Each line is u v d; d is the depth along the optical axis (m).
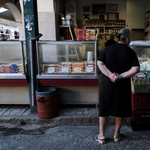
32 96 2.77
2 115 2.83
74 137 2.25
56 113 2.72
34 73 2.76
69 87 2.97
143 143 2.08
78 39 2.78
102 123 2.06
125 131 2.40
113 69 1.93
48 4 4.11
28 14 2.61
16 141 2.19
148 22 7.95
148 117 2.37
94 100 3.00
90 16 8.93
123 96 1.92
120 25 8.56
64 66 2.86
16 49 3.02
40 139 2.23
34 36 2.67
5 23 7.81
